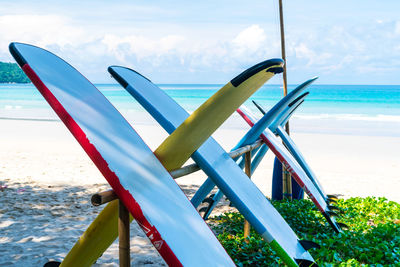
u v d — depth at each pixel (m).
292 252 3.13
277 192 7.03
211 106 2.23
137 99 2.99
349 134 22.53
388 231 5.20
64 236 5.23
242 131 22.59
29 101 48.12
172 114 3.09
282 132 5.84
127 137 2.33
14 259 4.41
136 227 5.69
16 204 6.78
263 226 3.00
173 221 2.08
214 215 6.32
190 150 2.55
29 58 2.12
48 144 15.16
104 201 1.90
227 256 2.38
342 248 4.62
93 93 2.46
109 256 4.52
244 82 2.11
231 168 3.37
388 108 43.53
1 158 11.69
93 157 1.92
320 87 100.00
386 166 12.02
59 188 8.10
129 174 2.02
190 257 1.97
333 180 9.85
